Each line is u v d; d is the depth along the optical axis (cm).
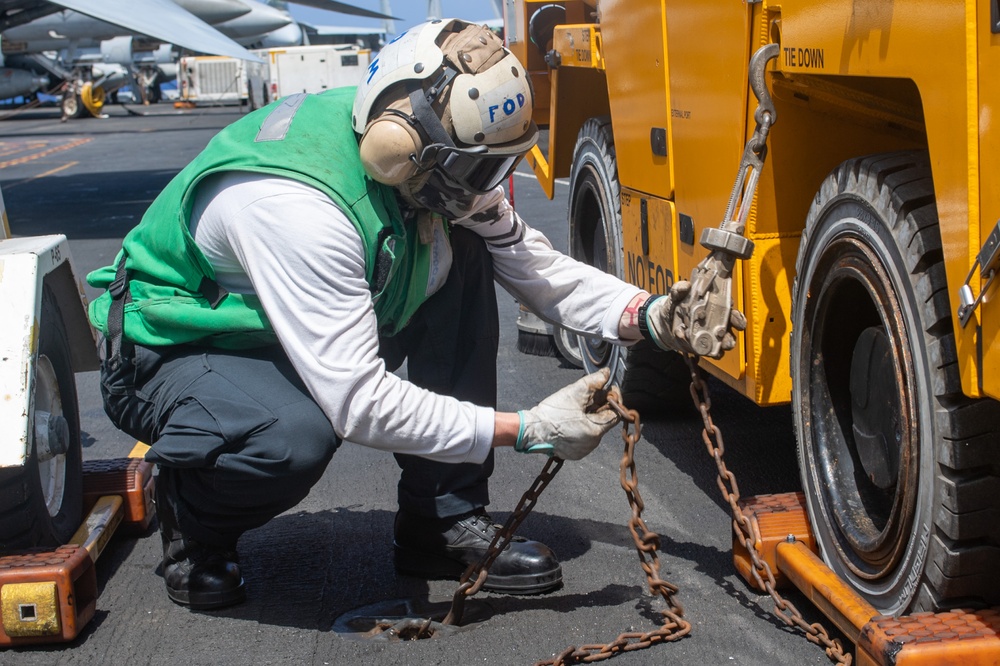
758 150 222
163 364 242
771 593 227
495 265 264
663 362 361
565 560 271
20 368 228
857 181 204
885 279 195
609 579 258
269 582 264
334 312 210
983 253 159
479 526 257
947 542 181
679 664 215
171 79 4647
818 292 225
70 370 279
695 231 279
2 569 228
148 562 280
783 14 222
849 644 217
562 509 306
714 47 255
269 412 226
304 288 209
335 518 307
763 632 226
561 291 260
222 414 228
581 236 430
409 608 247
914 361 187
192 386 233
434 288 246
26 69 3503
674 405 380
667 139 296
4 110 3988
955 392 176
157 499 252
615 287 256
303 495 238
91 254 870
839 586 213
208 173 219
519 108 209
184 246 227
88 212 1178
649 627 232
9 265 235
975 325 165
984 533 178
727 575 256
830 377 230
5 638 229
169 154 1972
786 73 222
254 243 211
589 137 396
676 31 282
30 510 241
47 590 226
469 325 259
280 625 241
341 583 262
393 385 214
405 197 225
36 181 1552
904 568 195
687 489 317
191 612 249
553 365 475
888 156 201
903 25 177
